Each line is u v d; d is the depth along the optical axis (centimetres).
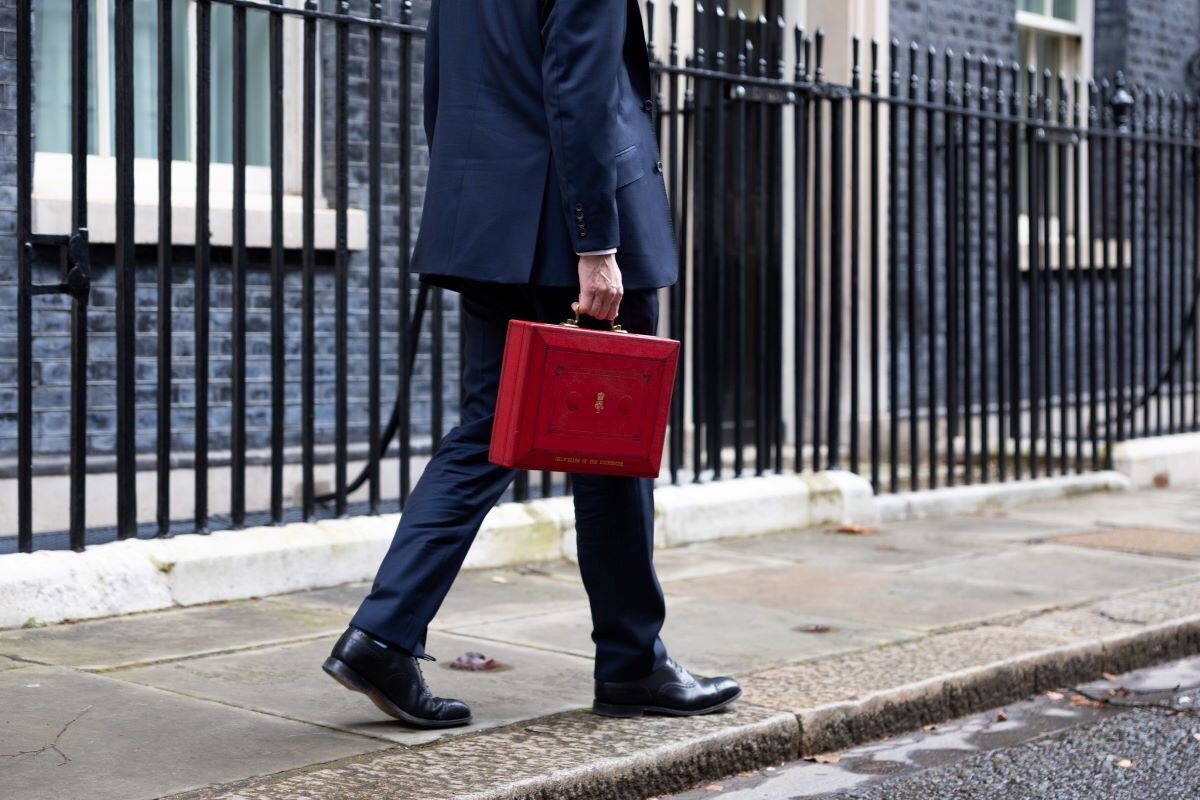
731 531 577
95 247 507
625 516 314
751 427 752
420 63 590
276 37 442
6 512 487
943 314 819
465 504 302
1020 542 581
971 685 373
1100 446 812
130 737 297
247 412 552
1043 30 912
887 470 751
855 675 367
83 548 413
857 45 607
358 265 577
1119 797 311
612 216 286
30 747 288
